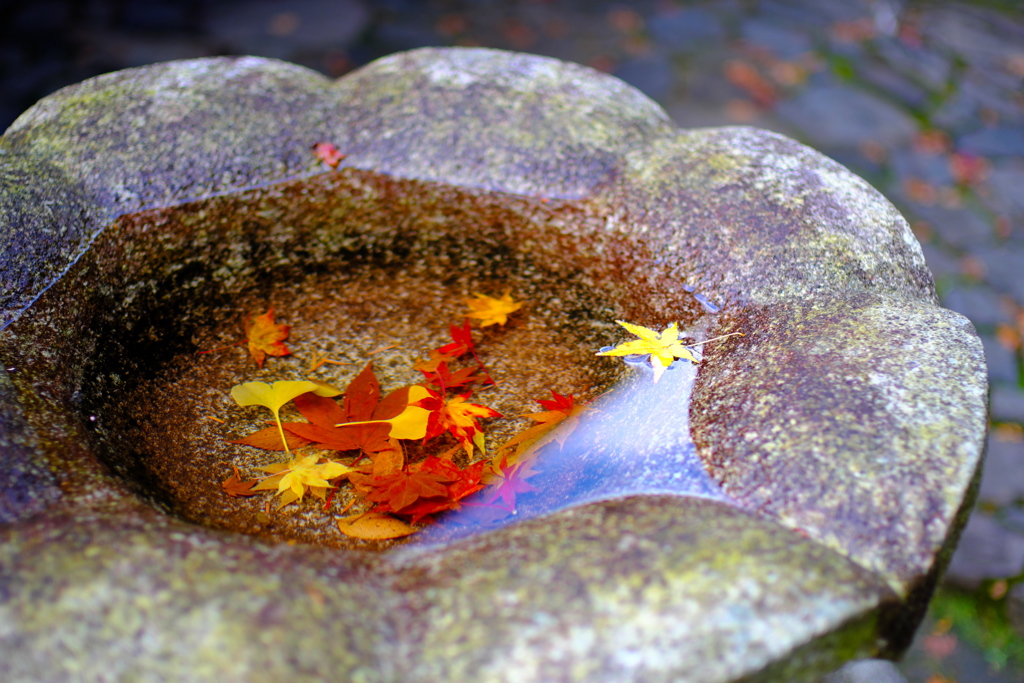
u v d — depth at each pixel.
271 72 1.13
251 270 1.06
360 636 0.79
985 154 2.30
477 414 0.95
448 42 2.61
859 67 2.67
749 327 0.96
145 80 1.10
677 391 0.94
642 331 0.97
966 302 1.80
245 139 1.09
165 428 0.95
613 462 0.92
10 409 0.89
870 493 0.84
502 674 0.78
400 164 1.10
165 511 0.88
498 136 1.10
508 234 1.08
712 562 0.81
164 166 1.06
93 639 0.78
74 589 0.79
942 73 2.67
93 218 1.03
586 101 1.13
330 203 1.10
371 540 0.90
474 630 0.80
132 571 0.80
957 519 0.83
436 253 1.08
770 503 0.85
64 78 2.23
